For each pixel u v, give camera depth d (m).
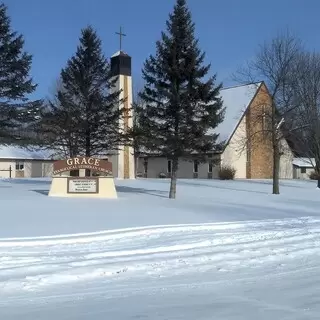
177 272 8.78
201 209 20.41
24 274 8.21
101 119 31.25
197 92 25.25
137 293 7.31
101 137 31.55
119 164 42.69
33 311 6.28
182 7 25.81
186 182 42.25
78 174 29.88
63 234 12.64
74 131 31.31
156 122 26.55
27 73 31.30
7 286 7.50
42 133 35.47
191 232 13.77
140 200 23.72
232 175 49.69
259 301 6.86
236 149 49.53
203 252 10.66
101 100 31.06
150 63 26.23
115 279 8.20
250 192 33.34
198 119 26.59
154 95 26.16
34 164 56.62
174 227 14.39
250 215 18.95
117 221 15.59
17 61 30.75
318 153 44.41
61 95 31.52
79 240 11.80
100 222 15.23
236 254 10.49
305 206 24.06
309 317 6.02
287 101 36.25
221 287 7.75
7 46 30.42
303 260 10.09
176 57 25.55
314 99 40.75
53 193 24.41
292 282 8.13
